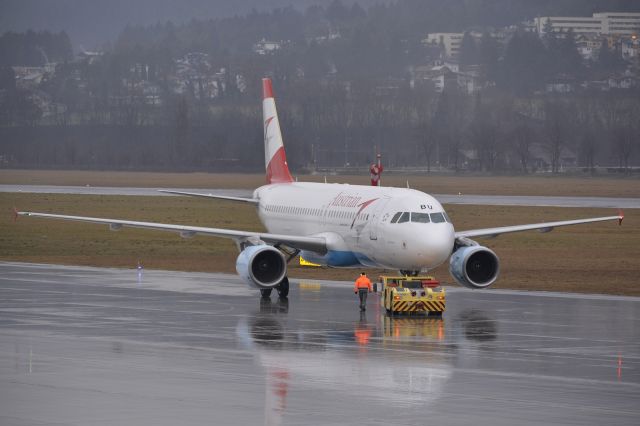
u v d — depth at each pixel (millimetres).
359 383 90500
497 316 135125
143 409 80312
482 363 100688
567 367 99000
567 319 132500
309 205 178625
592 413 79812
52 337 115688
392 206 149250
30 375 93688
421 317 134000
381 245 148250
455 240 155750
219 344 111312
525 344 112625
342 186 181250
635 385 90625
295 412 79438
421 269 145125
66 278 180875
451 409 80688
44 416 78000
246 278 150125
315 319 131750
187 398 84188
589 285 174125
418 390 87812
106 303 146750
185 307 142875
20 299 150750
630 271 198625
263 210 199750
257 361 101062
